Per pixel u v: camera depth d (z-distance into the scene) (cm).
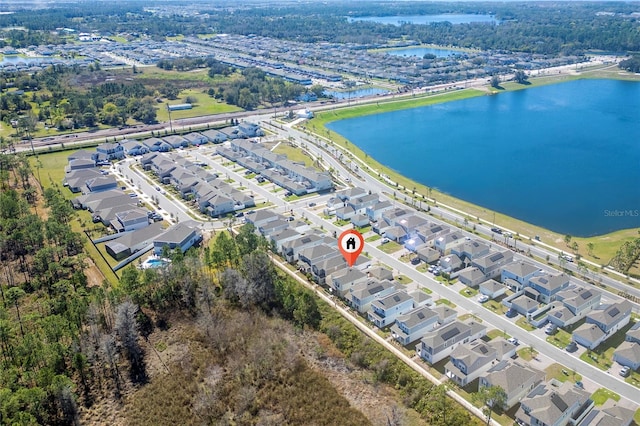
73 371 11994
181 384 11719
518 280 15375
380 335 13488
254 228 17800
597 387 11525
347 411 11094
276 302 14712
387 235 18612
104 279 15712
